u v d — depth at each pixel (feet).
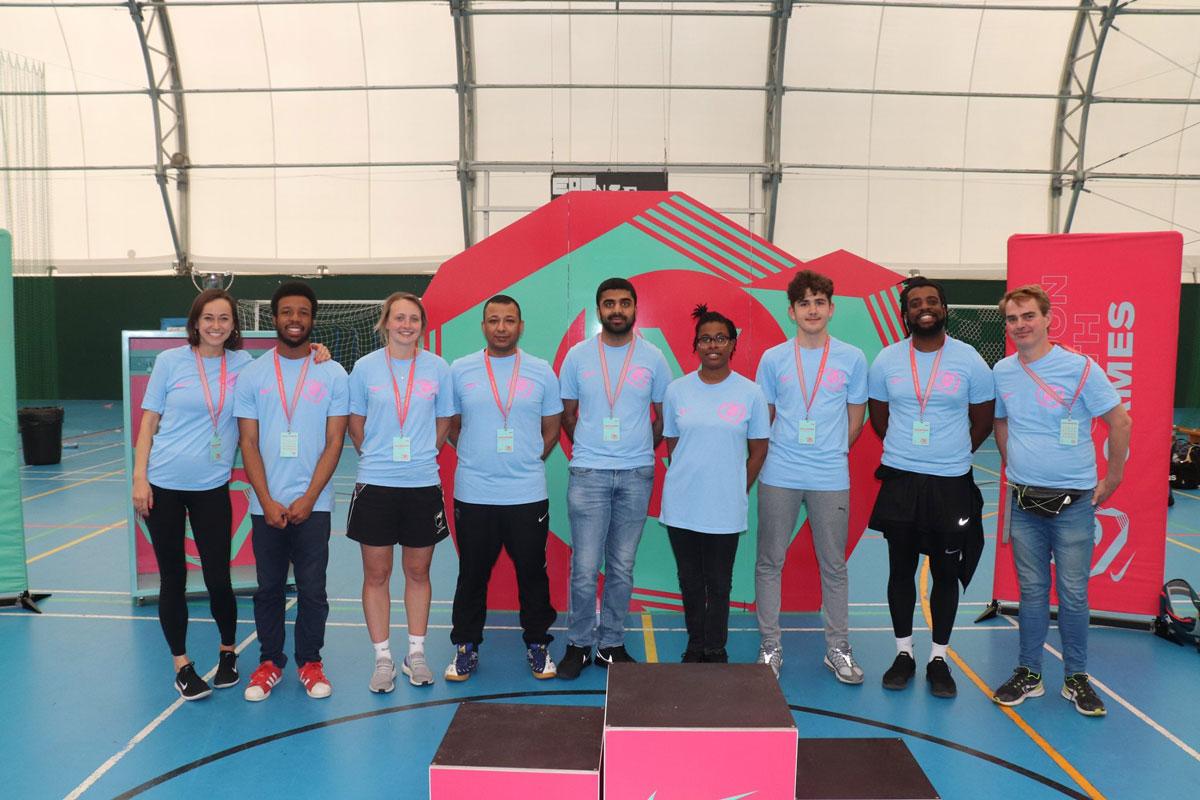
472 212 43.11
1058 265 13.66
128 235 45.29
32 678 11.46
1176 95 41.16
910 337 11.23
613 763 6.89
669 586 14.46
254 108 42.88
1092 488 10.50
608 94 41.42
